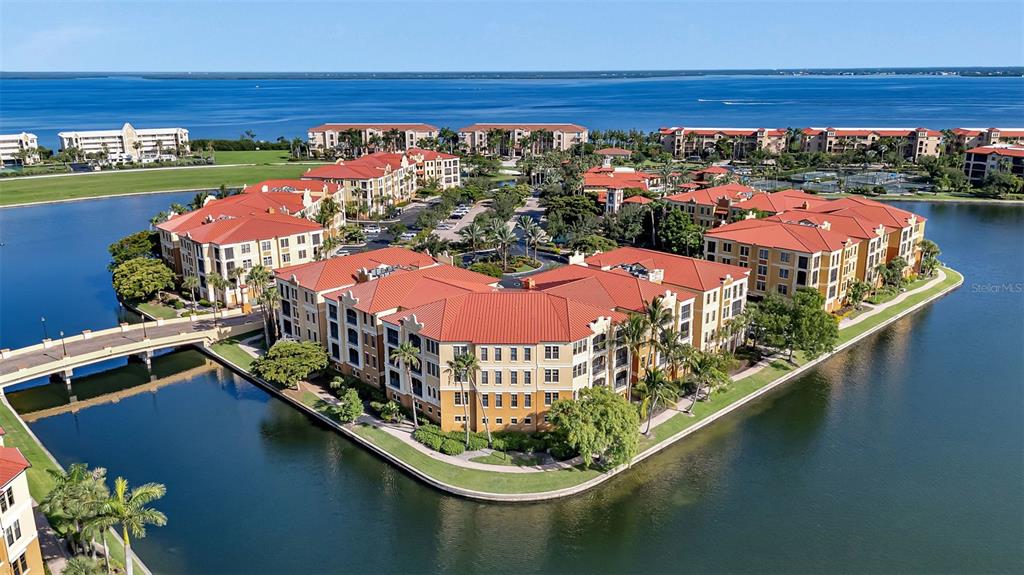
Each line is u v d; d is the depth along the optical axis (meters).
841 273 146.25
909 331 143.25
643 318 100.12
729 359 118.75
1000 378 121.69
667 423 103.19
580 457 93.12
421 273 115.75
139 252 167.38
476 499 86.25
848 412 109.81
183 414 108.94
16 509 64.56
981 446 100.38
